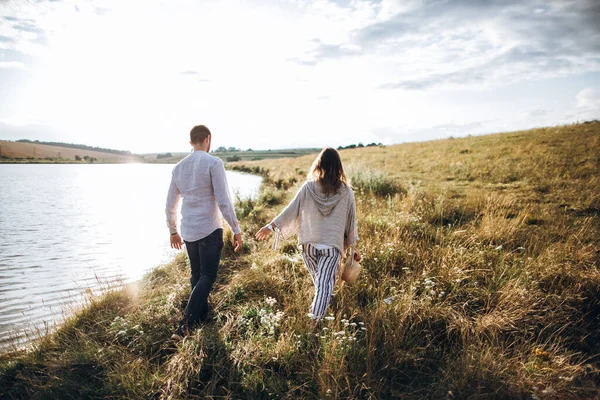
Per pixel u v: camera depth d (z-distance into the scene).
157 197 17.17
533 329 3.11
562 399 2.41
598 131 17.48
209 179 3.29
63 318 3.94
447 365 2.68
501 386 2.44
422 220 6.24
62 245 7.66
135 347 3.12
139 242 7.89
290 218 3.16
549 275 3.73
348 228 3.20
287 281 4.15
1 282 5.44
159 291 4.33
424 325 3.14
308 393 2.51
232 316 3.45
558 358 2.73
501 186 9.80
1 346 3.56
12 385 2.81
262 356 2.85
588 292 3.44
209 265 3.43
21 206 13.81
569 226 5.60
